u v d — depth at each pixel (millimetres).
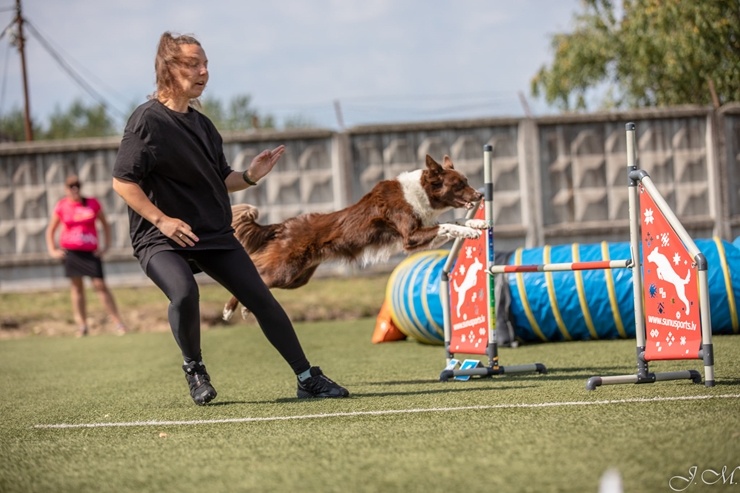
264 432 4945
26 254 16156
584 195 15906
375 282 15539
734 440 4109
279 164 16109
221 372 8477
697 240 9672
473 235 7359
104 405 6457
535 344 9773
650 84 19109
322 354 9727
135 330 13875
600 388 6062
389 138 16047
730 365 7000
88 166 16156
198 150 5805
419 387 6688
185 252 5895
